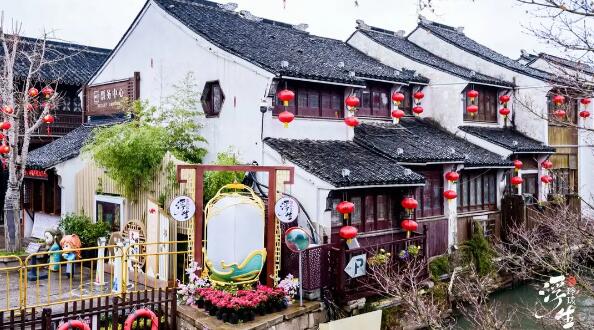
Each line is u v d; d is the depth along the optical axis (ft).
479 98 73.82
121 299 36.63
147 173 48.78
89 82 71.15
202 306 39.27
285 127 47.67
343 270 42.55
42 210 64.18
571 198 68.85
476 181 64.64
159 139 49.24
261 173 49.11
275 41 63.05
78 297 41.14
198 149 53.47
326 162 47.50
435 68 71.82
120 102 61.72
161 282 43.19
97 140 51.90
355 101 52.03
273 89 48.73
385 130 62.75
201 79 55.01
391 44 78.59
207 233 40.45
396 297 41.29
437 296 49.14
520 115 75.82
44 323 32.22
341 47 76.33
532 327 46.24
